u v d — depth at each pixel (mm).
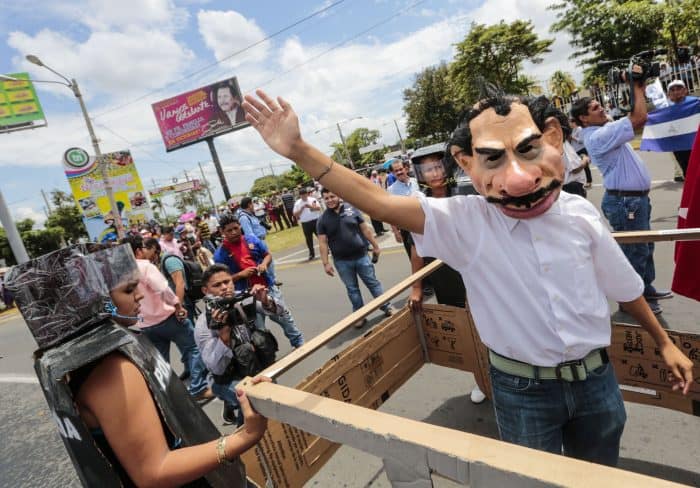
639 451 2170
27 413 4668
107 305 1127
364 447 817
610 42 16141
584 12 16484
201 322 2664
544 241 1132
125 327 1194
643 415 2404
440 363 2635
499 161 1099
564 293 1135
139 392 990
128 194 24734
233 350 2592
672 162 8945
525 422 1278
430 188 3564
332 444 1977
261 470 1613
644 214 3336
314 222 9750
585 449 1360
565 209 1168
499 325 1222
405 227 1227
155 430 990
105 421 957
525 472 608
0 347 8930
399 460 767
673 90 4730
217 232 14250
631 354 1990
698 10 13812
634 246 3279
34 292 1018
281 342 4898
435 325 2578
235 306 2594
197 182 48000
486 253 1175
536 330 1169
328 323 5199
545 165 1081
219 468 1201
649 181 3320
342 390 2045
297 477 1772
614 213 3412
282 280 8422
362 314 1735
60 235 32719
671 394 1911
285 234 16188
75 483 3137
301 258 10562
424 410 2865
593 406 1255
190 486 1131
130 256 1215
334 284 7000
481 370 2439
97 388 965
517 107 1129
